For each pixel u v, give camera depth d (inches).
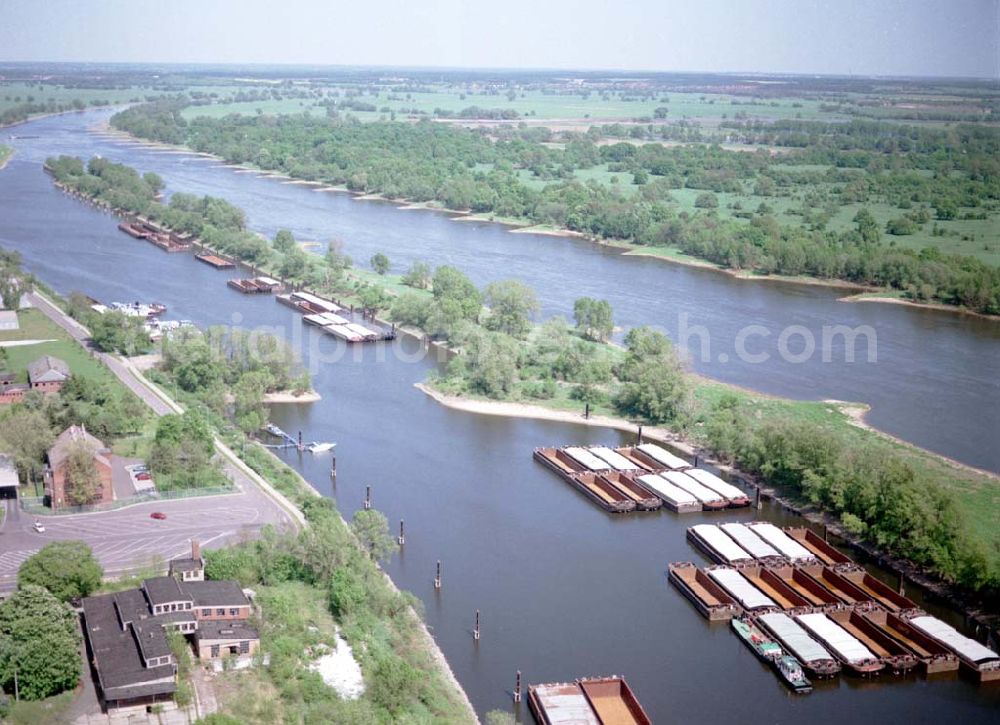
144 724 7623.0
